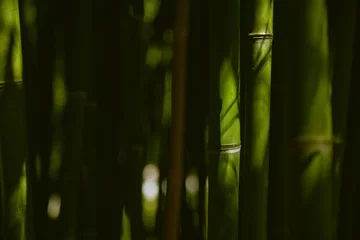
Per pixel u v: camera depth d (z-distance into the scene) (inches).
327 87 26.9
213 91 27.4
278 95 30.4
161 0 29.7
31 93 31.0
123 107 31.0
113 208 33.2
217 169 27.8
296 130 27.5
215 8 26.6
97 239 33.0
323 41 26.4
